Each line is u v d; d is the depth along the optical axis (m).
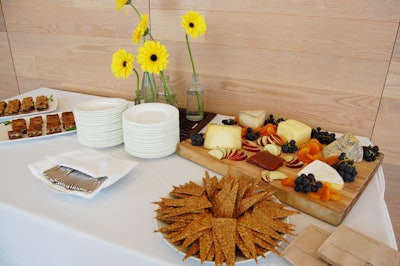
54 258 0.75
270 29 1.16
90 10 1.47
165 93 1.18
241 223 0.63
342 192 0.77
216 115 1.32
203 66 1.33
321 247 0.59
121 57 1.03
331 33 1.07
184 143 1.02
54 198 0.79
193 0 1.24
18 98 1.56
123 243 0.64
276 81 1.22
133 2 1.35
